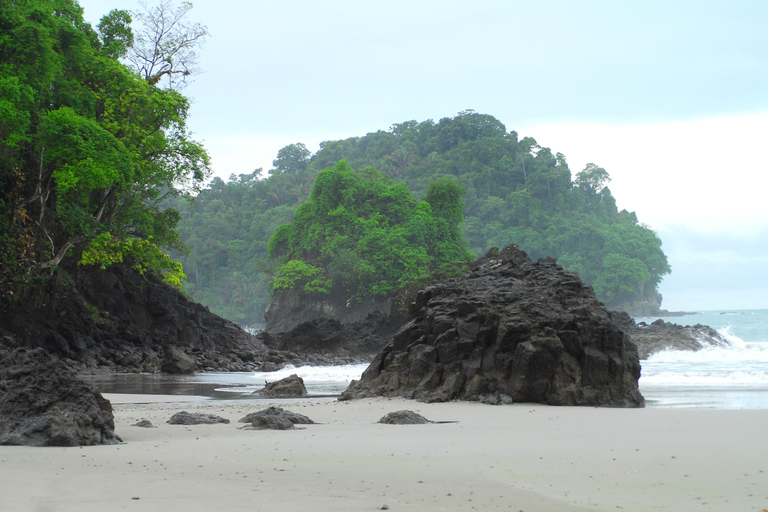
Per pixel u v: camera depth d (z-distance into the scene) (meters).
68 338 40.53
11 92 32.41
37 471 7.57
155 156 45.66
